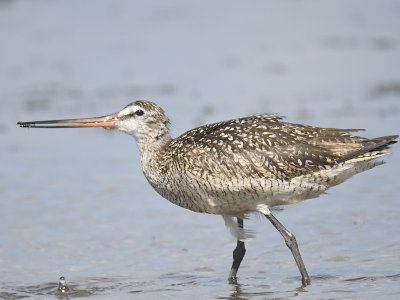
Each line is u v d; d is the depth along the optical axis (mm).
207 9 30562
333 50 25891
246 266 12531
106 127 12719
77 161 17984
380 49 25734
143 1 31297
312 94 21812
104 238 13773
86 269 12500
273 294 11273
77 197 15750
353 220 14062
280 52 25828
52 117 20375
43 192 16031
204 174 11469
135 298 11250
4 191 16062
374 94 21547
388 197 15047
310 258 12625
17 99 22062
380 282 11453
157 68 24516
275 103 20969
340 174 11500
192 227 14242
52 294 11484
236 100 21406
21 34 27422
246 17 29688
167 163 12000
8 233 13984
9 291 11602
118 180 16734
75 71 24266
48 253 13164
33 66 24672
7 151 18750
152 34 27703
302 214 14492
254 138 11508
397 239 13125
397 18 29016
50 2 30453
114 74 24062
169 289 11609
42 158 18219
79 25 28484
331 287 11383
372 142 11422
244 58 25359
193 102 21375
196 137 11922
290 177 11414
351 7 30703
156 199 15695
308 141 11492
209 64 24859
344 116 19656
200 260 12805
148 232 14023
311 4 31391
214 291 11492
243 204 11703
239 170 11391
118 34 27750
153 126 12391
